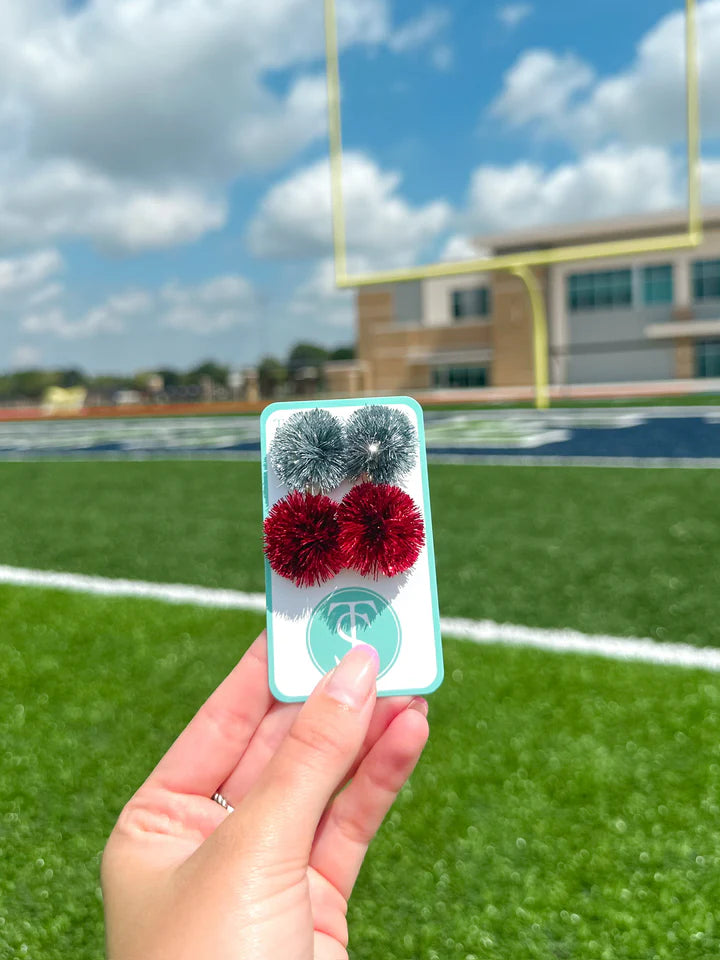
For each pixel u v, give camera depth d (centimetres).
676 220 2145
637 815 141
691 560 322
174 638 242
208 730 76
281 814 59
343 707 60
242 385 2734
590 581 299
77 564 350
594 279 2314
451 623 253
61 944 118
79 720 188
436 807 147
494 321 2389
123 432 1379
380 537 71
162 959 56
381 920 120
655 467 607
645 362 2280
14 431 1602
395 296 2634
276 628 74
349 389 2636
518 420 1209
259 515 463
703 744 162
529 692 193
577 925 117
